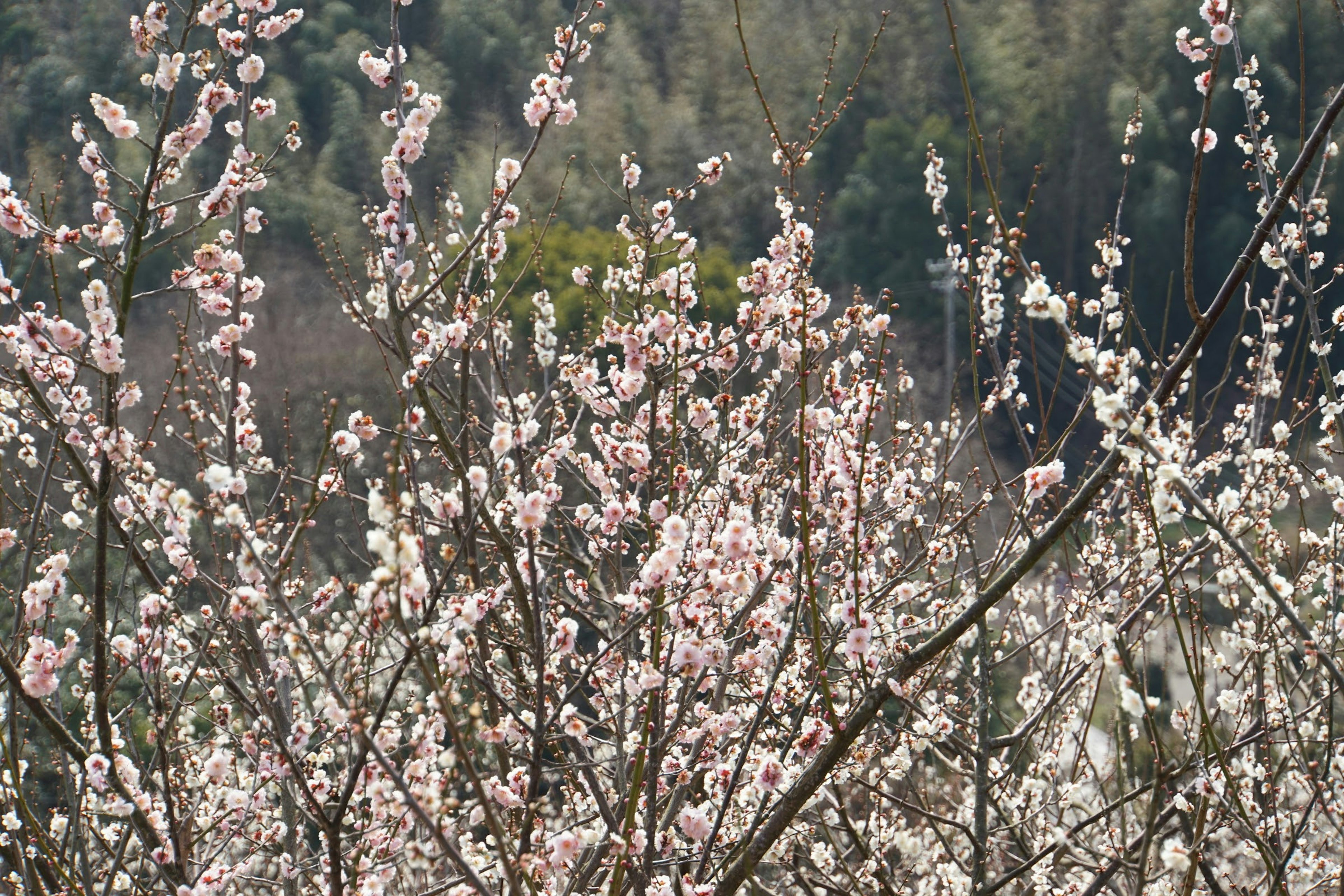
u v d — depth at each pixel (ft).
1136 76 95.71
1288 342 35.88
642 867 10.64
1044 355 69.41
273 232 67.10
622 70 104.06
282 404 51.88
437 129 87.76
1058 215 94.63
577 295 48.96
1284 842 14.29
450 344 13.19
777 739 14.57
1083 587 17.97
